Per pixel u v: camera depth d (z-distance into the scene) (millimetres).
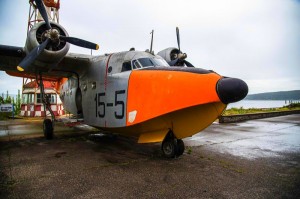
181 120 5355
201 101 4484
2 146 7008
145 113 5301
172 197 3428
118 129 6430
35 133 9648
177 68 5207
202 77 4605
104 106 6902
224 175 4422
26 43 6758
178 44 8609
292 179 4215
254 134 9633
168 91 4977
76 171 4559
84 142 7727
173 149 5531
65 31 6984
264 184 3965
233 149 6727
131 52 6598
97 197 3391
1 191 3559
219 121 14211
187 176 4348
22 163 5090
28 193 3494
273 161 5438
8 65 8688
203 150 6574
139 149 6688
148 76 5492
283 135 9398
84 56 8047
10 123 13359
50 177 4195
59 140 8109
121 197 3406
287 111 21953
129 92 5875
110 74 6770
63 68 8641
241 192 3625
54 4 15062
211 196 3475
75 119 8461
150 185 3885
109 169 4723
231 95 4207
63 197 3375
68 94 10711
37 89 17422
